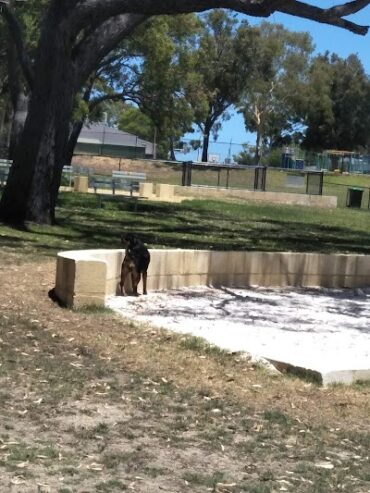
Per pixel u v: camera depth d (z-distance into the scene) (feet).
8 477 15.51
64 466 16.37
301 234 76.84
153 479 16.14
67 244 53.42
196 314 37.04
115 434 18.88
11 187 60.08
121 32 61.00
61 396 21.48
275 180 139.64
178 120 159.33
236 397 23.22
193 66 154.20
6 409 20.04
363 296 47.93
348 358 29.17
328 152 257.55
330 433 20.70
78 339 27.99
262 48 258.16
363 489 16.69
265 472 17.12
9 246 49.24
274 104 288.30
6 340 26.76
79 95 120.98
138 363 25.82
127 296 39.88
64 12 57.16
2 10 59.93
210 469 17.04
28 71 60.03
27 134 59.88
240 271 47.03
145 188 102.73
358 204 119.85
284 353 29.12
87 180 100.17
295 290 47.85
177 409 21.38
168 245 58.70
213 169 141.28
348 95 293.84
